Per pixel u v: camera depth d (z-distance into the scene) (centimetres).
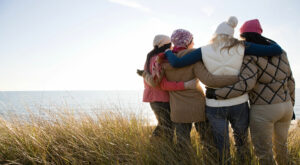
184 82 229
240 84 196
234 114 208
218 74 206
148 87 281
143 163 223
